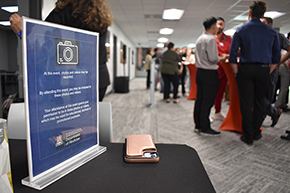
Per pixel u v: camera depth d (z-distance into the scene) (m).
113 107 4.46
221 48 3.03
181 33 10.20
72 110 0.53
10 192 0.38
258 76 2.14
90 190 0.44
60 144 0.50
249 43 2.11
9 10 2.21
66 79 0.51
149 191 0.44
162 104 4.85
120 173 0.51
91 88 0.59
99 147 0.64
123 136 2.57
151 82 4.37
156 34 10.70
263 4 2.08
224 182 1.54
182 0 5.08
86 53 0.56
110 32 7.00
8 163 0.38
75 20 1.10
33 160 0.45
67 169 0.50
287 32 2.77
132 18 7.13
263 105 2.33
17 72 2.13
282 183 1.54
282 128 2.85
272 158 1.96
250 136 2.29
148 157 0.56
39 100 0.45
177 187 0.45
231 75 2.72
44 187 0.44
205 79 2.48
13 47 2.18
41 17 2.25
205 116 2.58
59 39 0.48
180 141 2.41
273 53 2.19
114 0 5.17
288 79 2.81
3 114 1.24
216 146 2.27
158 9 5.94
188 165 0.55
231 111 2.86
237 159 1.94
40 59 0.44
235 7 5.55
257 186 1.49
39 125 0.45
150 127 2.99
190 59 5.24
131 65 14.47
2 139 0.37
